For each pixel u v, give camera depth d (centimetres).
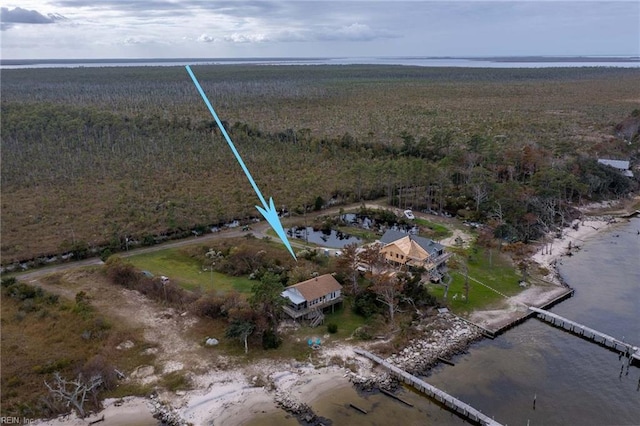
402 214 11019
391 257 8219
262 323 6334
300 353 6206
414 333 6612
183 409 5316
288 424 5147
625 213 11781
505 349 6431
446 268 8400
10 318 6806
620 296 7831
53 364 5803
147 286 7606
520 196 10638
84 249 8838
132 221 10162
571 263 9062
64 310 6975
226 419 5200
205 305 6906
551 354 6341
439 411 5362
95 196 11712
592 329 6788
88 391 5412
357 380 5775
